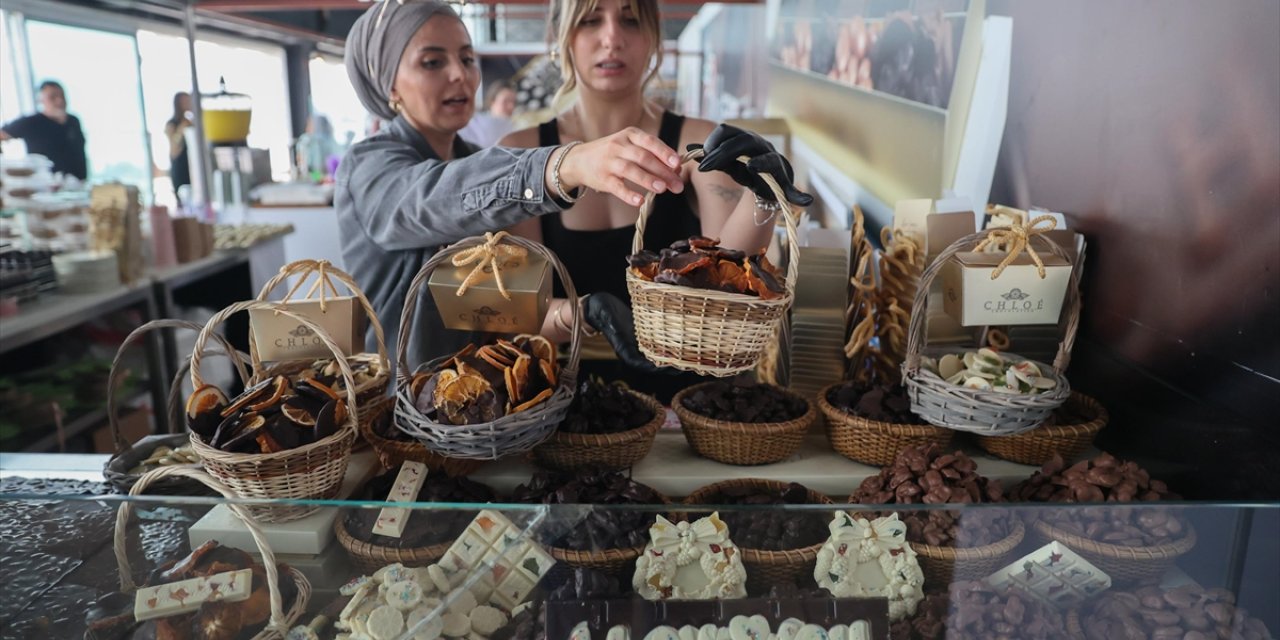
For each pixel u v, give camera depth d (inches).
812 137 134.8
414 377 48.0
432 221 56.3
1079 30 58.1
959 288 53.0
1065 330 56.9
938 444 52.4
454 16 67.9
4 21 136.7
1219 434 45.5
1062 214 60.4
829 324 61.9
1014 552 39.3
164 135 186.4
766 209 47.6
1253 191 42.6
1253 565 38.6
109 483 49.3
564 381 49.4
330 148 249.3
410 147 67.2
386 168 62.6
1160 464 51.1
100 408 111.9
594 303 51.9
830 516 39.1
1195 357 47.6
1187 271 48.1
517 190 49.8
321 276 48.9
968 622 39.0
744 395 55.5
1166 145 49.6
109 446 113.7
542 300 48.3
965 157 74.8
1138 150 52.4
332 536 39.6
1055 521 39.2
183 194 177.0
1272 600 38.4
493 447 43.8
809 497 49.0
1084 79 57.7
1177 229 48.9
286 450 41.1
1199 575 39.2
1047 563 39.3
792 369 63.2
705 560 38.6
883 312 63.0
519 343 49.4
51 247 111.5
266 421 42.0
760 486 50.4
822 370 62.9
